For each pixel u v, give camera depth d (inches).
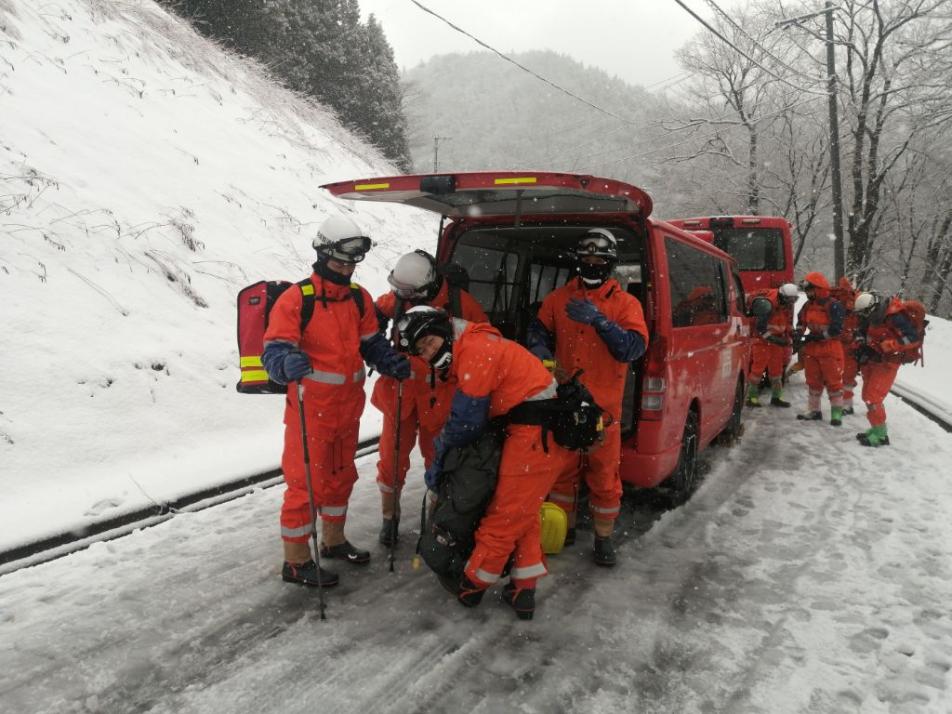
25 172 263.4
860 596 139.1
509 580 142.3
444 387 152.5
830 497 198.5
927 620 129.5
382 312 162.9
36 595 131.6
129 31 455.5
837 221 793.6
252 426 232.8
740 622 128.8
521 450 123.5
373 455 227.5
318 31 1155.9
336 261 135.0
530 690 107.6
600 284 145.3
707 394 201.9
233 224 343.3
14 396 184.7
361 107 1200.8
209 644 118.3
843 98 939.3
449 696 105.8
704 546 164.4
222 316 272.8
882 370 252.1
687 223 405.7
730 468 227.8
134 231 277.7
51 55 362.6
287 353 126.3
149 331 235.5
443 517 126.8
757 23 1013.8
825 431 279.9
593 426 124.1
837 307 284.0
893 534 171.0
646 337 143.5
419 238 527.2
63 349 205.5
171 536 160.1
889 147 1001.5
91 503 166.6
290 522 136.6
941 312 1352.1
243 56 636.1
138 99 388.2
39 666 110.4
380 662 114.3
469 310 157.8
